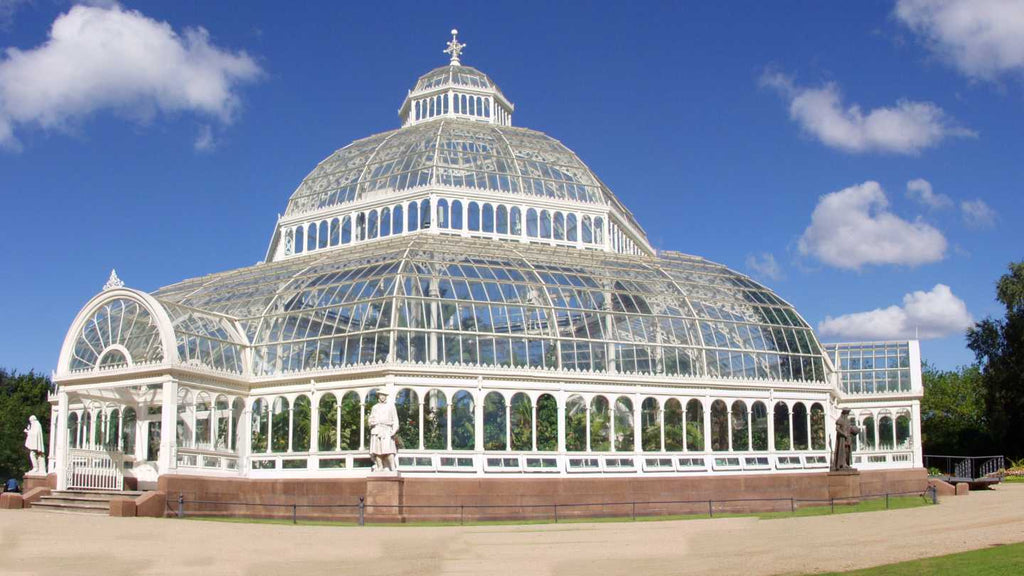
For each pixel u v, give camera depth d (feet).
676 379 188.44
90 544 110.73
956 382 375.86
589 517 171.94
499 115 284.82
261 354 182.80
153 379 164.76
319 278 191.21
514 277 186.91
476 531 134.41
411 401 167.12
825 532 126.31
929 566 89.92
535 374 175.01
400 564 97.76
